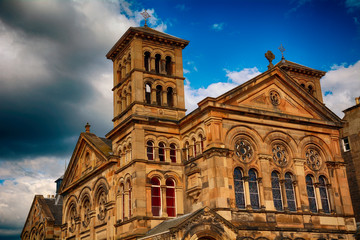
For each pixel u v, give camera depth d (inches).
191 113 1494.8
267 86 1585.9
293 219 1454.2
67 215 2004.2
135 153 1486.2
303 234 1441.9
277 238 1381.6
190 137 1523.1
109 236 1579.7
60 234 2143.2
